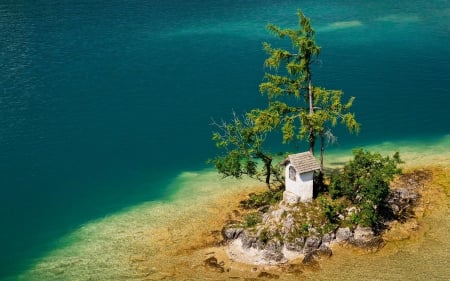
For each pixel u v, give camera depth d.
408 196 56.34
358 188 51.19
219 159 55.84
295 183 50.16
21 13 138.38
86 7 145.12
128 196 61.72
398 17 136.75
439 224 52.06
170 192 62.00
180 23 131.50
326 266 46.53
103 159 70.75
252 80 97.38
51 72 100.94
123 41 118.62
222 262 47.94
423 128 77.69
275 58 53.56
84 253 51.19
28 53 110.44
